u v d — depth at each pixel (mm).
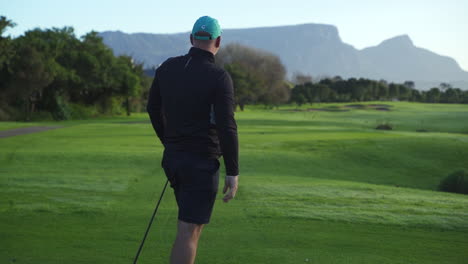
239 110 107500
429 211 6688
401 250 4449
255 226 5359
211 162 2736
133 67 82250
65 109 55281
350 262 3984
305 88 140125
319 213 6305
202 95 2678
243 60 119500
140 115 74875
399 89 164500
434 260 4133
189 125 2709
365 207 6977
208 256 4059
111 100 70938
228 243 4539
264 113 90125
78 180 9297
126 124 39812
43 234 4695
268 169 15578
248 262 3898
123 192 7941
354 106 119875
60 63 59562
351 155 19484
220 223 5496
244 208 6574
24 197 7090
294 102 139500
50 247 4203
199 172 2674
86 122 48281
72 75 56562
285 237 4840
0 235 4598
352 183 10781
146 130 30984
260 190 8641
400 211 6668
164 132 3080
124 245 4352
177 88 2738
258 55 121938
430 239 4961
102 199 7105
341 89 153375
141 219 5605
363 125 53156
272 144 22125
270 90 117812
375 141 22641
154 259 3916
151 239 4605
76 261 3787
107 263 3762
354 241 4754
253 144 22047
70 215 5727
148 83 83500
